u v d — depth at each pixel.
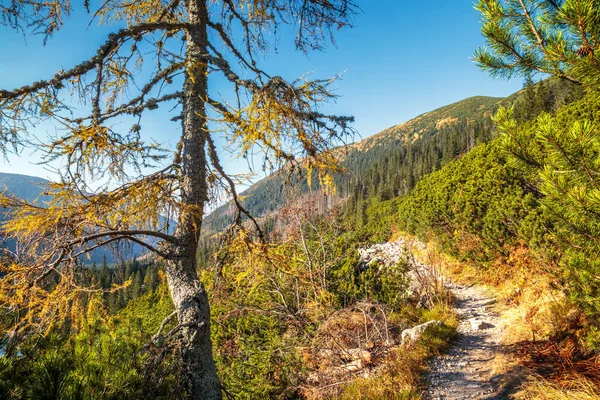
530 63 3.38
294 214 7.20
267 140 3.14
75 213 3.29
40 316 3.01
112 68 3.87
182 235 3.82
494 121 3.95
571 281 3.93
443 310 8.05
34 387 2.21
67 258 3.05
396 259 10.62
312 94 3.27
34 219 2.95
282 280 6.83
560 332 5.17
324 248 8.37
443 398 4.56
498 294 9.09
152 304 9.58
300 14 4.33
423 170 83.94
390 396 4.69
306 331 6.38
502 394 4.33
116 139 3.36
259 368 5.90
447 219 13.67
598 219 3.20
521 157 3.82
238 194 4.54
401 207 24.77
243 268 5.16
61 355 2.67
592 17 2.62
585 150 3.11
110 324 3.41
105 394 2.68
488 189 10.98
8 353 2.65
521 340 5.70
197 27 4.07
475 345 6.28
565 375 4.04
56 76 3.03
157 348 3.38
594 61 2.69
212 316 7.00
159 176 3.91
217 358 6.54
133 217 3.63
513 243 9.15
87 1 3.78
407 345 6.03
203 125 3.95
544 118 3.36
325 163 3.50
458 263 12.98
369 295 7.96
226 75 3.62
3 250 2.90
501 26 3.42
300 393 5.64
